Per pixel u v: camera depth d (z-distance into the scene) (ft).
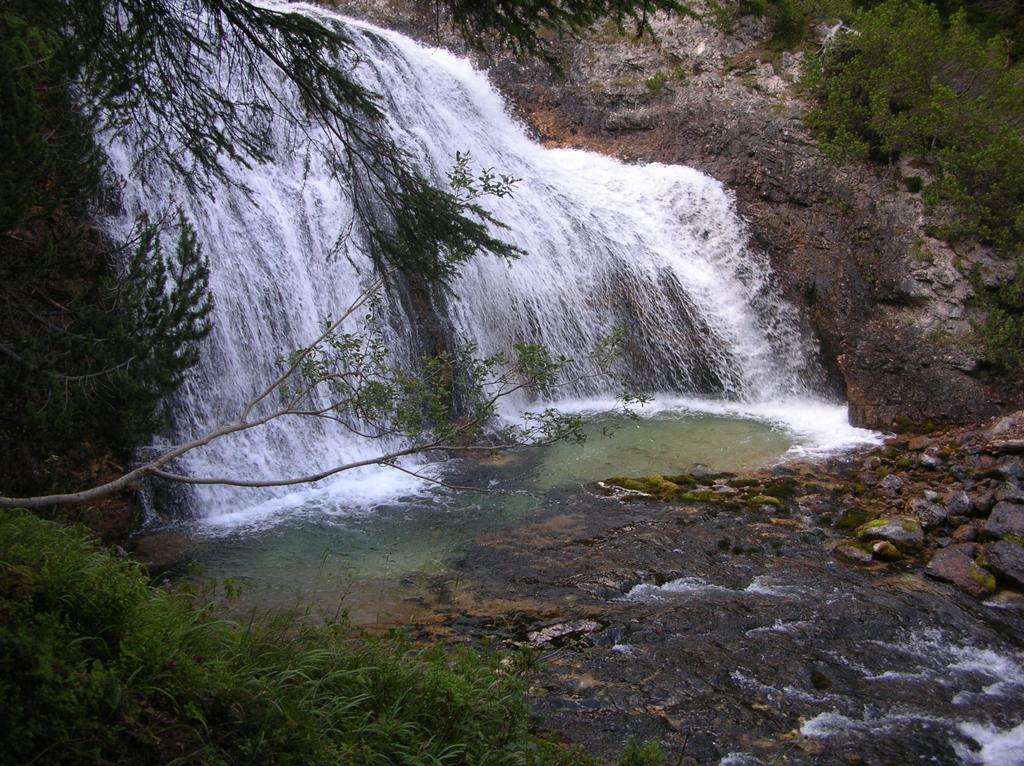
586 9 20.93
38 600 13.20
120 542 31.40
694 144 62.75
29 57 17.89
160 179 38.17
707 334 55.72
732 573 30.45
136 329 25.84
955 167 51.47
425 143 53.01
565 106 68.28
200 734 12.38
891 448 43.70
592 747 20.15
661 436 46.01
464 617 26.84
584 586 29.17
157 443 34.65
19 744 10.51
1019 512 33.40
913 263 50.98
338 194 45.96
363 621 26.32
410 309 45.42
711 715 21.98
